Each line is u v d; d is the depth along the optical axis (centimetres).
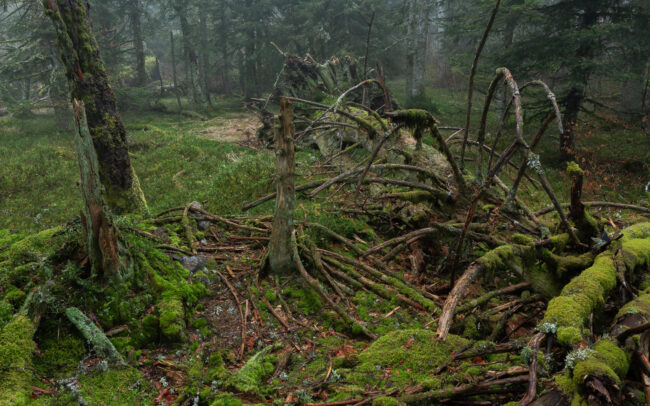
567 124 1302
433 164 734
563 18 1298
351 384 314
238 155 1295
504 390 279
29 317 341
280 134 465
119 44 2312
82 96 628
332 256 523
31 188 1038
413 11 2014
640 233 464
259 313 429
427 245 619
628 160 1292
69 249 415
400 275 528
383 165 604
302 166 989
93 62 631
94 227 378
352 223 660
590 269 363
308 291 474
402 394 292
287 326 412
